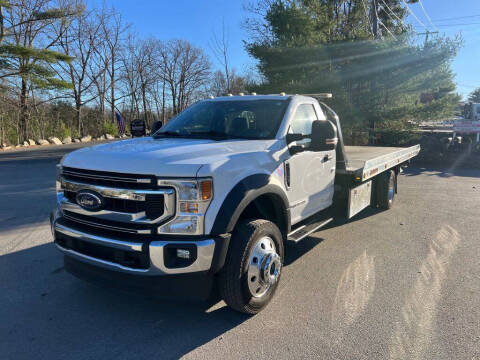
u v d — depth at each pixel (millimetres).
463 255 5191
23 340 3172
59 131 35375
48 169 14016
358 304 3801
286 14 16375
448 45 15719
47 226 6445
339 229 6449
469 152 15711
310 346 3098
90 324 3434
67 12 32906
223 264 3215
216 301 3844
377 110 16406
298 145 4289
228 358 2947
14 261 4879
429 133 17562
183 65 56625
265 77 16719
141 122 10180
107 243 3133
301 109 4719
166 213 3021
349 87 16438
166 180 3002
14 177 11906
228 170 3260
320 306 3760
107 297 3943
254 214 3930
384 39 16234
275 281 3732
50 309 3691
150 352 3021
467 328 3365
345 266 4801
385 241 5801
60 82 28281
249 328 3373
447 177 12312
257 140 4047
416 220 7016
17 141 29484
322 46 15273
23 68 26484
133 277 3152
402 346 3098
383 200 7531
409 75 16172
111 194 3137
